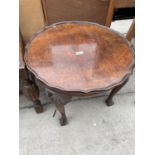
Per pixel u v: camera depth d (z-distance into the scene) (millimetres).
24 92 1207
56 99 1054
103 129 1367
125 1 1574
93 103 1490
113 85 941
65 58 1026
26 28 1324
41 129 1345
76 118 1406
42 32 1143
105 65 1014
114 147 1296
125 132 1363
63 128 1354
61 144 1288
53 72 965
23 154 1240
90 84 934
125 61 1041
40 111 1395
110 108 1471
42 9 1274
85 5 1354
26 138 1301
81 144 1296
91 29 1195
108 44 1118
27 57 1019
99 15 1440
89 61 1024
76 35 1148
